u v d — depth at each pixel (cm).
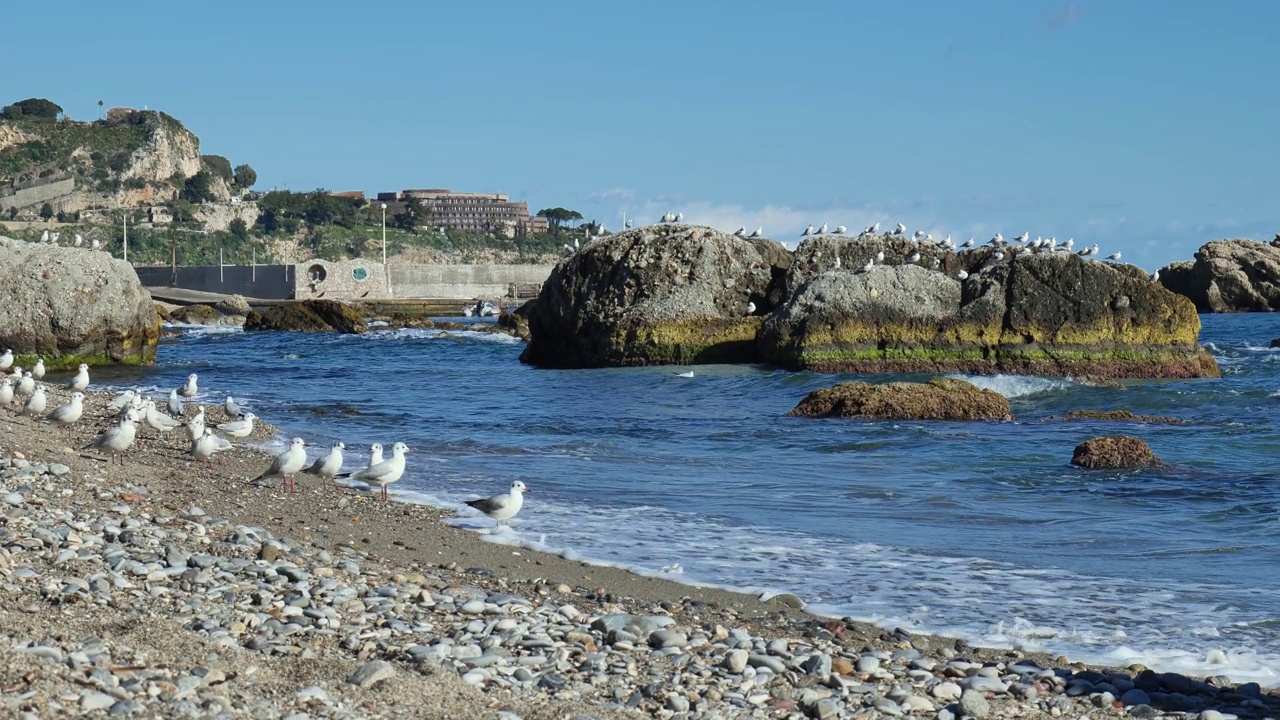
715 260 4553
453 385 3966
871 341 3978
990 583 1317
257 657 859
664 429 2766
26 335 3906
